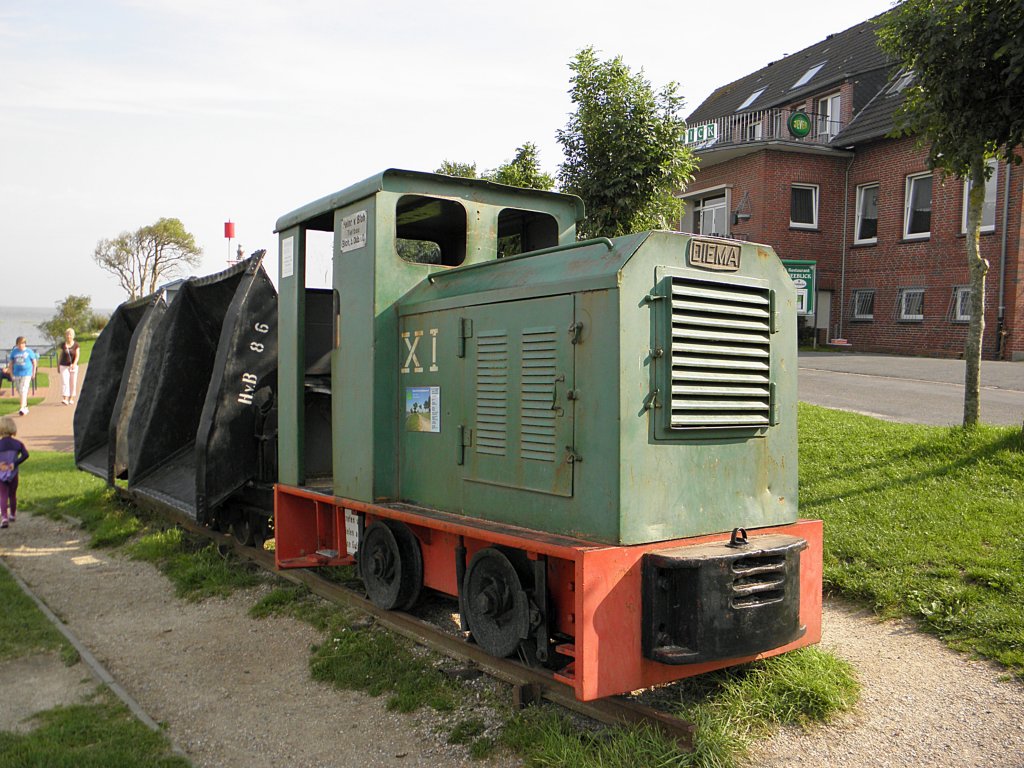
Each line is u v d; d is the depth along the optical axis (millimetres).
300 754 3922
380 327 5363
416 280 5520
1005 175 16750
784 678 4203
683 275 3998
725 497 4195
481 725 4043
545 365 4227
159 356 8398
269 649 5312
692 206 24266
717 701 4109
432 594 5641
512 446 4441
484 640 4582
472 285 4902
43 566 7559
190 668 5043
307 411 6633
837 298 21500
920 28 6777
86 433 10898
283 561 6379
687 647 3734
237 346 7051
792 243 21031
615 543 3793
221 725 4254
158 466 8336
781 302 4469
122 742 3957
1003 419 9648
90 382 11148
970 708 4078
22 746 3887
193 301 8195
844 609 5449
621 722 3805
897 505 6664
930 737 3836
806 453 8477
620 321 3803
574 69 9109
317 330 6738
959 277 18000
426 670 4699
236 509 7707
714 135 22391
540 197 5871
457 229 6145
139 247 52219
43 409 19656
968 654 4637
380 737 4051
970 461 7363
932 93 6887
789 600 4000
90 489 10883
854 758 3682
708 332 4105
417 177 5414
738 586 3828
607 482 3848
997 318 16984
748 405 4250
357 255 5551
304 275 6367
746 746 3738
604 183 8883
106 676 4801
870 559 5832
